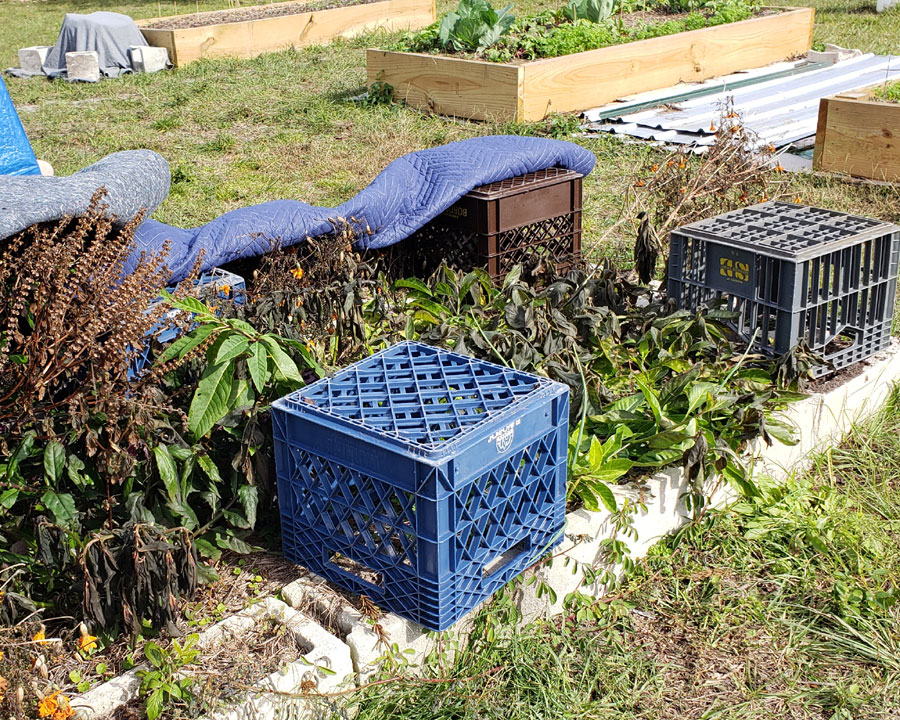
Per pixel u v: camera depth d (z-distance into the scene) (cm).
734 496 358
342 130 914
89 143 892
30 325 300
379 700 262
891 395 423
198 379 321
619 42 1056
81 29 1237
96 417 285
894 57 1205
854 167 725
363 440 259
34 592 280
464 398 281
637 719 266
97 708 245
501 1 1800
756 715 267
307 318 361
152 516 276
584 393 328
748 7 1261
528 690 272
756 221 416
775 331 388
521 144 488
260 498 302
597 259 553
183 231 411
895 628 297
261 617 274
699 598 313
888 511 352
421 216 457
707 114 907
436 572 257
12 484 285
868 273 396
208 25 1377
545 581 299
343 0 1631
